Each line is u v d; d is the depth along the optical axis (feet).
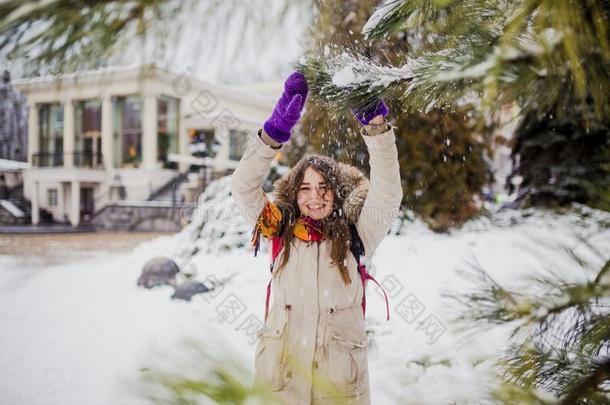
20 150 67.36
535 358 2.52
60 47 1.98
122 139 62.54
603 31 1.99
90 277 21.52
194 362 1.57
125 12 2.04
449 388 2.19
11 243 40.24
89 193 62.34
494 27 2.30
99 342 12.21
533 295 2.77
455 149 21.17
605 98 2.62
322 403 2.09
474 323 2.92
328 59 3.02
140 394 1.47
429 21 2.50
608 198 3.12
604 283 2.49
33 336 12.81
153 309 15.34
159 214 54.13
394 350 9.37
